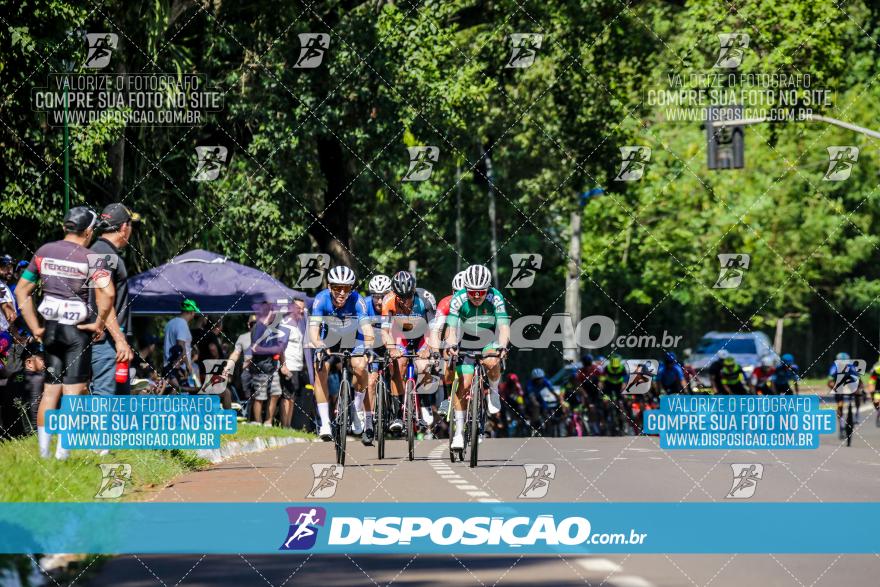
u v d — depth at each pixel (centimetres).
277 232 7219
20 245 5484
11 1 5178
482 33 9006
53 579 1884
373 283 3725
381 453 3944
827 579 1945
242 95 7081
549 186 10500
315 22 7250
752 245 13362
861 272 17025
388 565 2075
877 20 9831
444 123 7625
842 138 12425
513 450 4788
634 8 9212
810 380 16000
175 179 6775
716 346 11219
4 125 5256
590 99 9181
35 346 3747
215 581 1905
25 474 2633
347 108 7431
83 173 5641
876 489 3288
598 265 12962
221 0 6906
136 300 5688
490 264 11912
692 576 1969
